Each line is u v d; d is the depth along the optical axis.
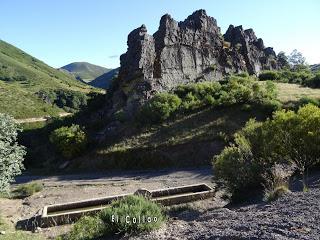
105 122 48.34
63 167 40.88
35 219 19.61
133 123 44.75
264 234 7.73
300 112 20.20
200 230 9.88
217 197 22.36
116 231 11.82
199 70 56.94
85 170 39.28
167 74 51.94
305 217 9.15
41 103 109.81
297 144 18.77
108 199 22.66
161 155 37.62
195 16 61.81
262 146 19.22
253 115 40.25
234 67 63.00
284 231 7.92
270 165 18.64
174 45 54.34
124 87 51.19
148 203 12.56
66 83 179.00
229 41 71.75
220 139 37.00
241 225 9.20
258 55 76.06
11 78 158.00
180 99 46.12
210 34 61.78
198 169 33.59
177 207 20.22
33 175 39.34
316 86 55.12
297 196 12.48
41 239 15.80
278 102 41.19
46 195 27.33
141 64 50.59
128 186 28.98
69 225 18.77
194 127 40.59
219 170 18.22
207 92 48.75
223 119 40.50
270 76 66.19
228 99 43.59
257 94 43.62
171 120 43.31
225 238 8.09
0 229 17.02
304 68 81.25
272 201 12.88
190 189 24.48
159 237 10.12
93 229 12.49
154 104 43.91
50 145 49.03
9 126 18.59
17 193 27.66
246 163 17.84
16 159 18.55
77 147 42.38
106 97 56.19
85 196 26.38
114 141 42.44
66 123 54.88
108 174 36.25
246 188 17.44
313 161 19.17
